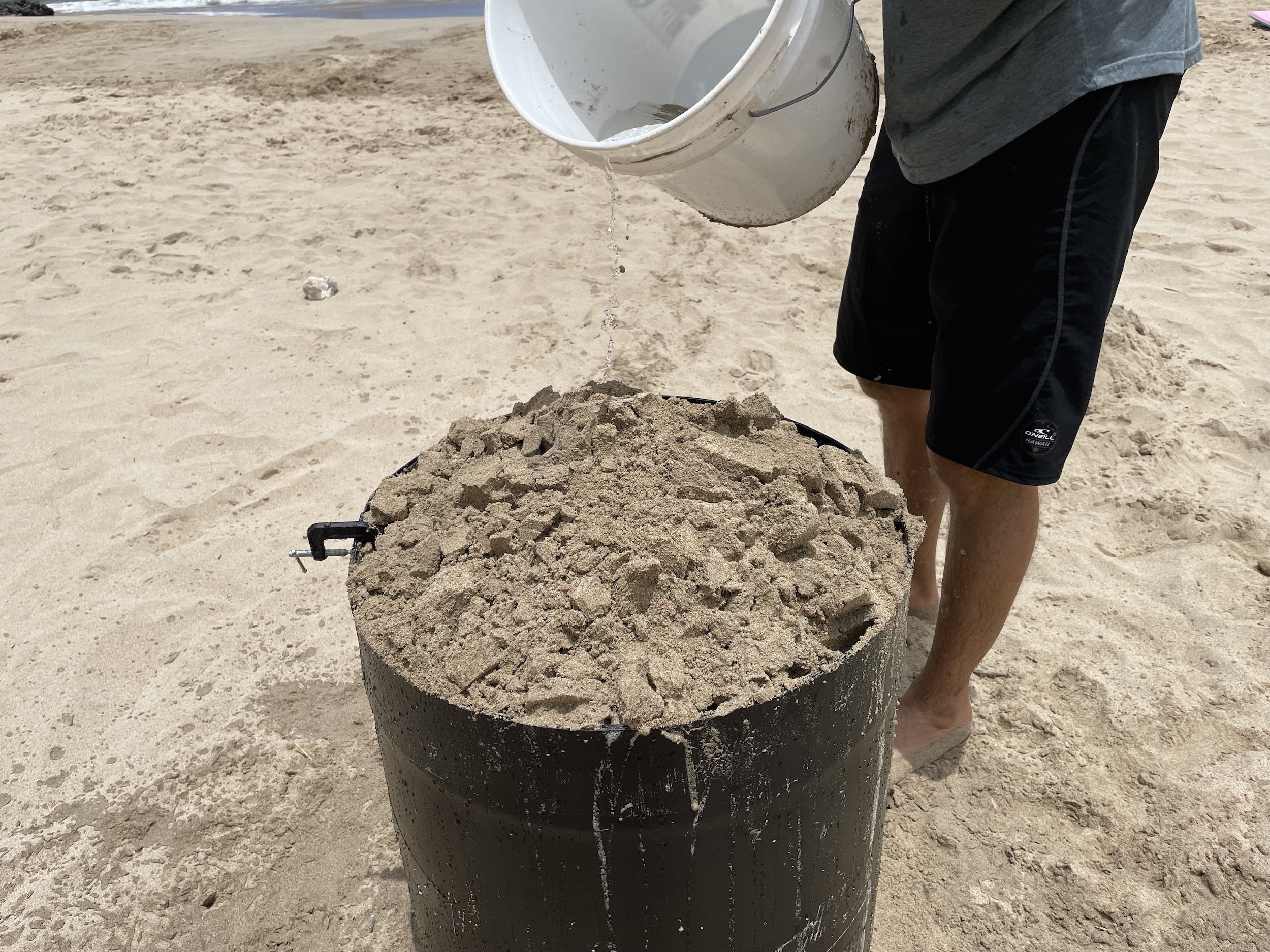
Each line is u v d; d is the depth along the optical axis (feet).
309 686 7.95
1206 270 13.87
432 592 4.48
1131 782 6.80
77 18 40.86
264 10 40.19
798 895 4.44
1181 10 5.39
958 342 5.81
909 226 6.41
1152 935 5.86
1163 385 11.32
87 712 7.75
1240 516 9.06
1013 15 5.12
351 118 22.68
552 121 5.77
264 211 17.54
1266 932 5.83
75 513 9.98
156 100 24.54
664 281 14.42
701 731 3.75
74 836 6.77
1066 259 5.39
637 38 6.32
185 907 6.30
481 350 12.86
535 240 16.05
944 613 6.58
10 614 8.71
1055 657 7.82
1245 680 7.48
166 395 12.02
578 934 4.28
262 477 10.50
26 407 11.78
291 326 13.61
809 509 4.76
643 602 4.40
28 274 15.28
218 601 8.85
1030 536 6.16
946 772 6.97
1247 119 19.20
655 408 5.43
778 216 6.31
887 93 5.89
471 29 30.89
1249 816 6.48
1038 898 6.13
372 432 11.20
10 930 6.18
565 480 4.99
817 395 11.48
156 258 15.79
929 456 7.63
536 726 3.76
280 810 6.91
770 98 5.19
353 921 6.16
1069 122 5.23
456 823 4.24
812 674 3.96
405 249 15.84
